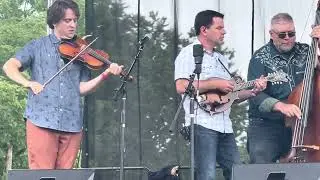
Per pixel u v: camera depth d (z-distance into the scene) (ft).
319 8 29.73
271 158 31.78
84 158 37.17
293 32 31.37
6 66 30.45
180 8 37.68
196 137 30.71
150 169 37.06
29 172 24.98
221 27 31.65
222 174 35.32
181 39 37.58
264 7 37.17
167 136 37.19
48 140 30.45
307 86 28.63
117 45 37.58
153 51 37.60
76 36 31.73
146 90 37.47
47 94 30.58
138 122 37.35
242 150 36.22
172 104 37.29
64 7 30.86
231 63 37.11
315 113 28.55
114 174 37.06
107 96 37.24
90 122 37.22
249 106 32.53
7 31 79.25
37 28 80.74
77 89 31.09
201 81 30.86
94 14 37.60
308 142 28.53
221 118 31.17
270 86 31.53
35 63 30.89
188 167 36.76
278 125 31.71
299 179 23.18
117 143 37.19
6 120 70.90
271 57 31.89
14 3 85.30
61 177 25.04
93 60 31.30
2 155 70.64
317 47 28.86
